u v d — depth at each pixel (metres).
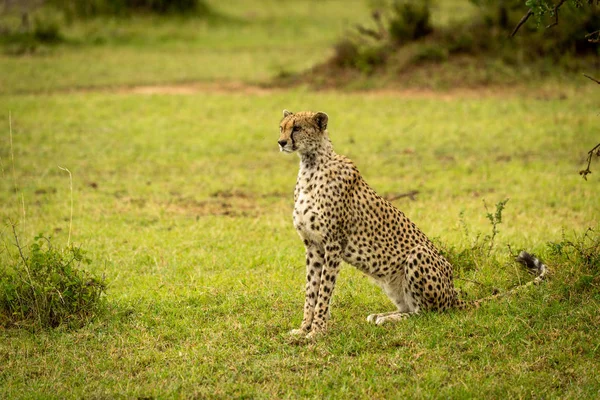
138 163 22.00
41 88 31.75
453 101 29.14
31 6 48.53
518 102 28.48
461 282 12.37
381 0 47.25
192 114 27.97
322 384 8.91
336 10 54.28
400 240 10.89
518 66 31.81
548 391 8.67
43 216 16.77
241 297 11.84
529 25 32.06
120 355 9.87
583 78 30.67
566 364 9.23
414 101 29.31
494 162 21.84
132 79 34.22
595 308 10.37
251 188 19.75
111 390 8.91
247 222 16.67
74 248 11.56
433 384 8.85
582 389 8.62
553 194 18.45
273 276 13.00
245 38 45.59
